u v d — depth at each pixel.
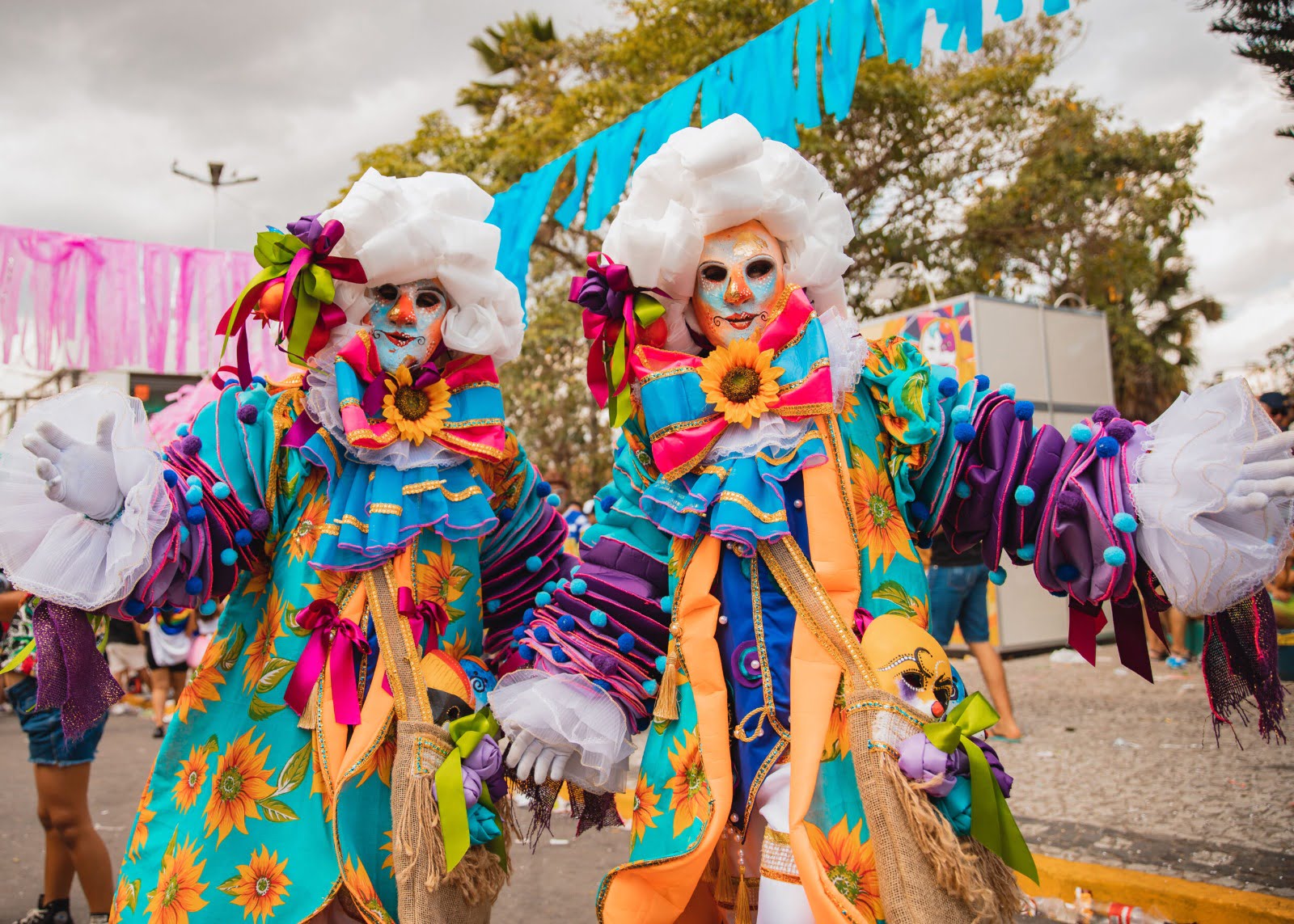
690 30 12.77
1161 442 1.84
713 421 2.03
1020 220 14.95
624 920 1.94
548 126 12.61
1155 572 1.83
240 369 2.29
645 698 2.16
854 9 3.21
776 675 1.99
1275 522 1.77
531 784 2.15
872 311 13.34
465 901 2.05
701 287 2.13
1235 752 4.95
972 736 1.87
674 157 2.11
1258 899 3.03
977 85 13.57
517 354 2.44
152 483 2.00
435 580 2.29
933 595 5.58
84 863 3.48
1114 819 4.02
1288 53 4.39
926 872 1.72
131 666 8.98
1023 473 1.95
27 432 1.93
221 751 2.18
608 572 2.21
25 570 1.95
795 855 1.77
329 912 2.17
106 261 5.69
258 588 2.34
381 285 2.26
